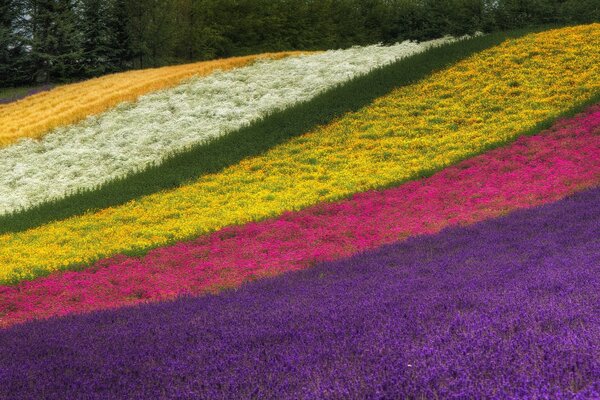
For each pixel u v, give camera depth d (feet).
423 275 32.45
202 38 255.91
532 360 12.98
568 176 63.36
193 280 48.29
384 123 103.30
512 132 85.46
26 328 30.27
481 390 11.60
